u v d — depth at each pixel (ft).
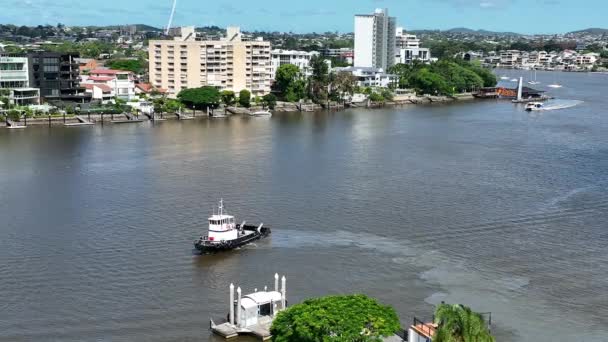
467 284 338.13
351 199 492.54
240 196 499.92
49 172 577.84
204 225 429.38
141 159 640.99
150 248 386.93
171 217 445.78
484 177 570.46
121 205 472.85
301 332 225.15
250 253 380.78
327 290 330.34
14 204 473.67
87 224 428.56
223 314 304.91
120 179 552.41
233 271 354.54
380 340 224.74
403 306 312.29
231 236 390.42
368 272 352.90
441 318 210.38
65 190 514.27
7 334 284.41
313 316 227.40
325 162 631.97
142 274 349.20
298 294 325.83
